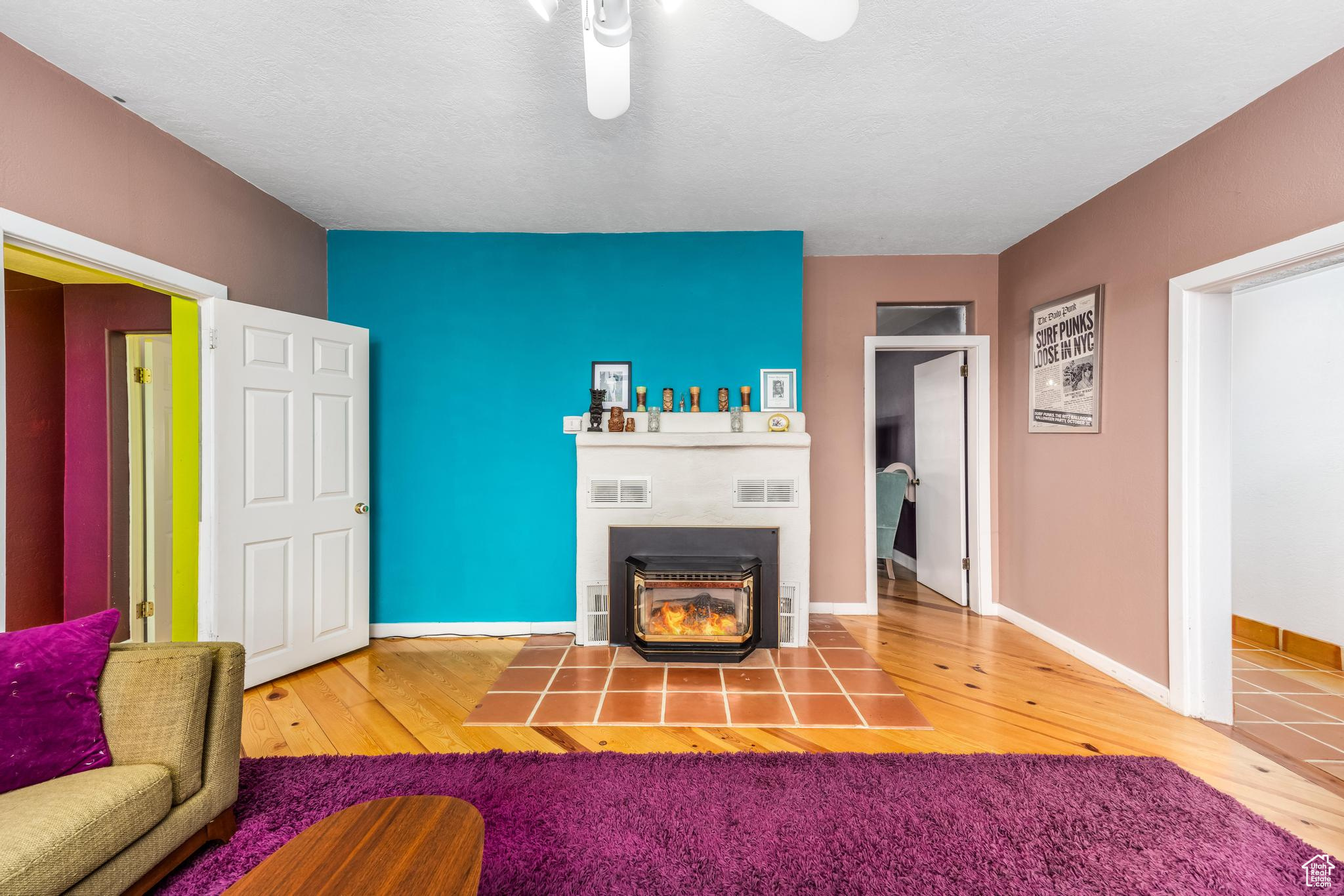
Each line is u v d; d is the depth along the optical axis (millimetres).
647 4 1650
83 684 1463
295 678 2844
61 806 1233
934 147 2494
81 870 1196
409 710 2475
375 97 2146
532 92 2115
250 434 2697
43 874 1119
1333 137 1864
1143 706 2508
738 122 2299
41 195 1920
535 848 1591
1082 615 3059
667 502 3291
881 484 5094
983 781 1914
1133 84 2037
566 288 3529
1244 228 2160
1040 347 3424
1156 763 2016
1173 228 2484
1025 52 1875
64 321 3029
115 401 3023
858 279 3965
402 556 3504
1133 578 2701
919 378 4809
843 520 3965
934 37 1800
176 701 1514
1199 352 2391
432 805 1262
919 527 4863
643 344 3521
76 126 2027
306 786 1883
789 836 1647
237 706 1665
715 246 3506
